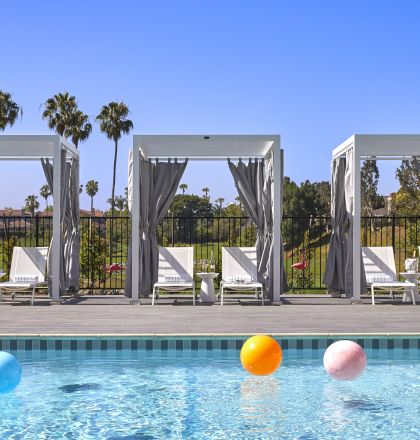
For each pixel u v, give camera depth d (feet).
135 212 35.29
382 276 35.91
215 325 25.23
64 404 16.52
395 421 15.08
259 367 17.79
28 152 37.42
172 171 37.99
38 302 34.94
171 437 14.03
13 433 14.28
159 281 36.29
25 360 21.52
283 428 14.61
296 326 24.93
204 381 18.81
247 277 36.09
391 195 113.80
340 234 37.86
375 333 22.84
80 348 22.48
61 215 35.70
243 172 38.27
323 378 19.16
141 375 19.53
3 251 41.39
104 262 42.27
